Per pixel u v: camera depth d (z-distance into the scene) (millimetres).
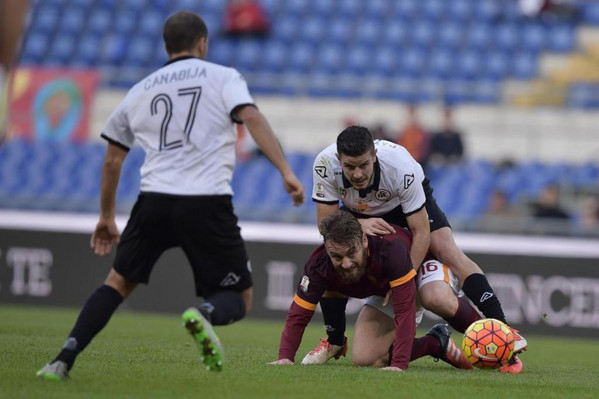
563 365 26469
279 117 54406
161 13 70375
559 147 53156
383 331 21484
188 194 15992
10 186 55000
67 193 54594
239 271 16375
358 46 68062
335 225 18344
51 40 68750
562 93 59031
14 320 36344
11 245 47594
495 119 55844
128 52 68312
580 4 69750
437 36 68438
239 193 53719
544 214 45906
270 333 36500
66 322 36156
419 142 51875
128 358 21359
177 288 46938
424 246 20797
